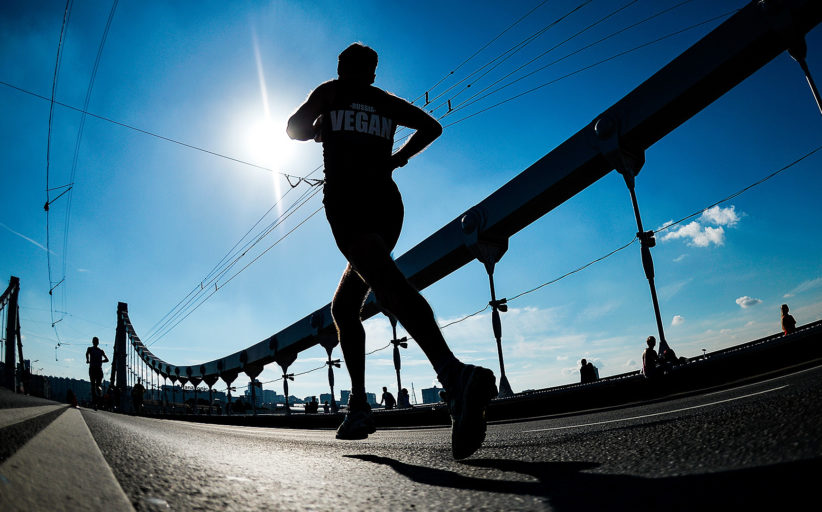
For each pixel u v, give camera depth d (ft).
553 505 1.93
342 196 4.58
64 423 4.93
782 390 7.75
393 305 4.15
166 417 85.20
